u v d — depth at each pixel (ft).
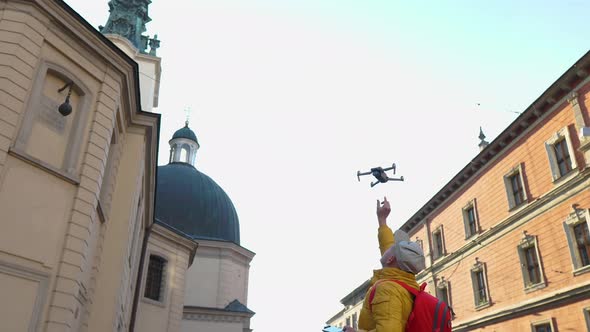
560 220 65.05
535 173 71.67
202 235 133.18
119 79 43.83
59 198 35.40
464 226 89.40
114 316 44.98
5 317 29.91
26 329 30.96
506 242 76.28
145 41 95.76
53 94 37.35
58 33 37.96
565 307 62.28
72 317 34.35
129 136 53.36
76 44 39.52
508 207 76.89
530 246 71.26
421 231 107.55
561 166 67.26
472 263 85.51
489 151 82.23
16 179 32.45
